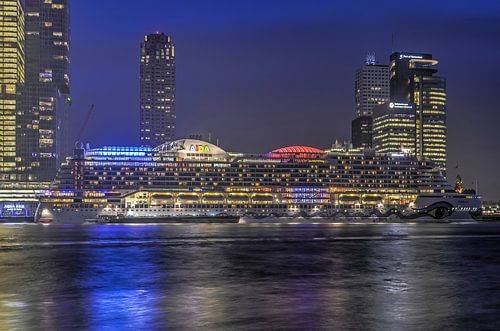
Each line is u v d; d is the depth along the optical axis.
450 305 57.25
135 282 74.56
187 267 91.94
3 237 166.00
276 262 99.69
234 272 85.31
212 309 54.91
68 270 88.00
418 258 107.50
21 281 75.88
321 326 47.81
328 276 80.56
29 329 46.94
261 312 53.38
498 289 68.25
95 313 53.22
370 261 101.56
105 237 165.50
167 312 53.50
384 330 46.62
